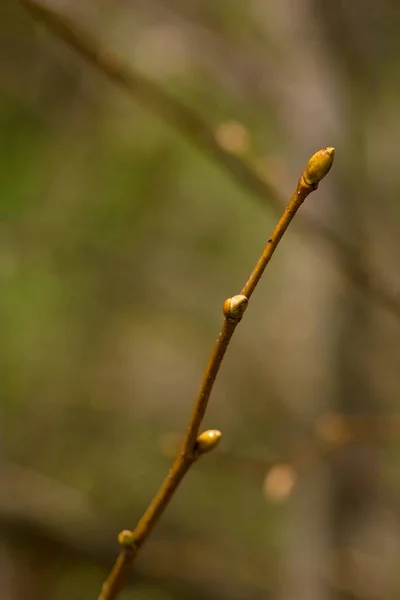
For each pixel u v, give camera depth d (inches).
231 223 70.2
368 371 50.5
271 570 54.5
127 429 70.5
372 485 49.7
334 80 43.4
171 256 68.9
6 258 57.1
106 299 66.2
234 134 26.7
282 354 68.2
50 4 24.0
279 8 44.6
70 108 56.4
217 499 68.3
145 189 60.7
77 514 57.1
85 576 60.6
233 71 44.8
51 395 66.7
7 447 63.0
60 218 57.8
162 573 53.2
